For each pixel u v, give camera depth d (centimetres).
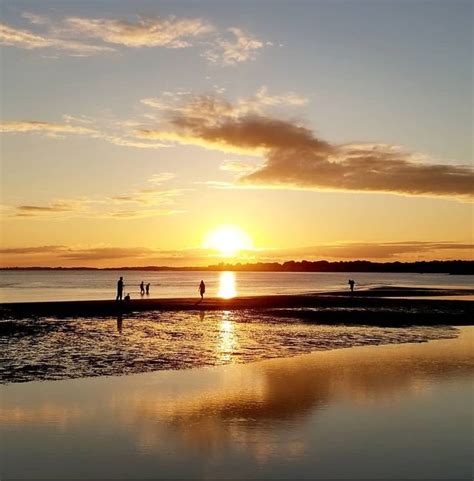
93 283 12975
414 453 1039
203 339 2581
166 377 1736
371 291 7625
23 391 1538
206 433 1156
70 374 1773
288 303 4762
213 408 1355
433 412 1325
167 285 12469
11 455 1024
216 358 2091
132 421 1245
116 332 2778
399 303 4884
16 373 1783
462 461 998
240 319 3488
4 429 1184
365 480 912
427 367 1927
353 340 2628
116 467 966
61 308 3878
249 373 1805
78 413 1310
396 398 1465
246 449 1059
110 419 1260
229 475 930
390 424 1227
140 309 4003
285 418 1271
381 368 1905
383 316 3753
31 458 1009
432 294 6688
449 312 4053
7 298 6212
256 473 940
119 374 1778
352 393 1520
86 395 1488
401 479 917
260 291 8462
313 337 2714
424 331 3014
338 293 6919
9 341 2444
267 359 2084
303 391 1544
